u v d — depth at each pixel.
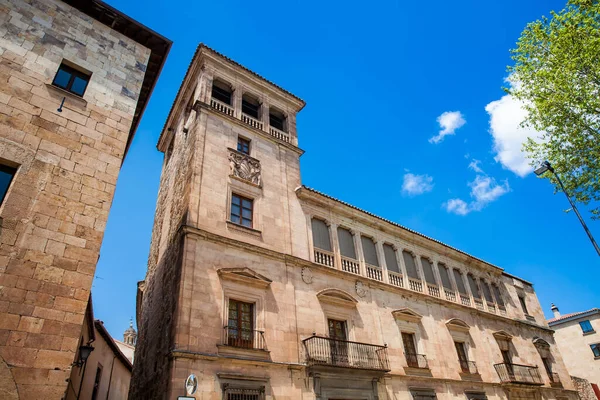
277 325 17.97
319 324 19.69
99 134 13.80
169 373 14.24
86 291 11.18
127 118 14.88
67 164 12.55
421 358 23.38
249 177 21.73
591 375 46.50
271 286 18.84
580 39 18.59
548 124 20.33
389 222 27.59
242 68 25.58
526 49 20.58
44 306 10.37
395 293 24.86
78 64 14.68
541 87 20.27
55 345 10.12
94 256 11.77
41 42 14.06
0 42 13.04
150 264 24.77
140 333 22.52
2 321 9.64
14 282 10.18
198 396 14.13
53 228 11.40
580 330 48.97
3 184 11.27
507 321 32.88
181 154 23.59
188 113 25.33
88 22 15.89
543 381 31.33
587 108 18.69
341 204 25.19
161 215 25.33
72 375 16.61
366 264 24.77
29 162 11.82
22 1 14.36
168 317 16.53
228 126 22.75
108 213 12.68
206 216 18.64
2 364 9.19
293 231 21.89
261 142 23.95
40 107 12.86
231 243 18.50
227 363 15.52
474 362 26.53
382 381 20.28
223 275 17.31
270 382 16.25
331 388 17.98
